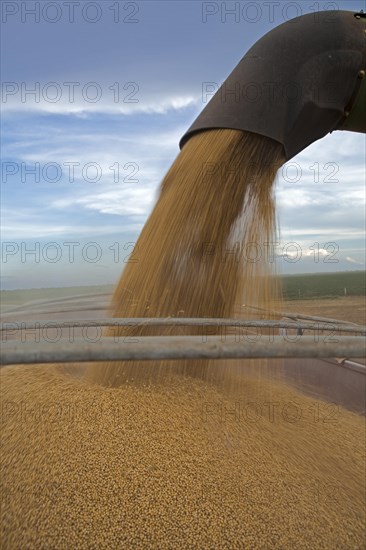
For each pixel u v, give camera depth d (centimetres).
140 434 243
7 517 188
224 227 322
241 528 195
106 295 371
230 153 321
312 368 477
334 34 342
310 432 302
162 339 147
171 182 344
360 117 368
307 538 195
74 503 196
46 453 223
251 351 147
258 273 339
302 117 331
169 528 191
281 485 226
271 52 329
